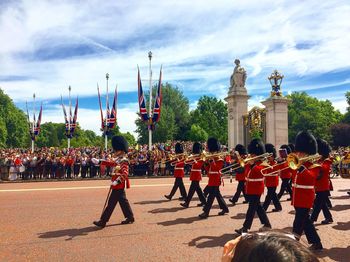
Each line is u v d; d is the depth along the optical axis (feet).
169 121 249.14
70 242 25.77
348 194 51.34
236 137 89.97
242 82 91.91
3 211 37.63
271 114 84.12
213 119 270.87
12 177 78.89
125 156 32.50
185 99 276.62
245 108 90.99
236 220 33.50
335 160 36.06
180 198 46.14
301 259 3.38
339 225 31.48
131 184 65.62
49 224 31.53
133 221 32.14
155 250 23.75
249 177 28.27
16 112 274.57
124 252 23.35
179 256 22.43
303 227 23.72
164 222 32.45
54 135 411.95
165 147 111.24
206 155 35.86
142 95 98.99
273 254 3.43
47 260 21.76
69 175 82.48
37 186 64.13
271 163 36.47
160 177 83.51
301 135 25.23
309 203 23.53
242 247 3.73
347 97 258.57
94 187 61.62
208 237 27.12
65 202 43.78
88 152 105.19
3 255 22.76
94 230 29.32
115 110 111.55
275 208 38.99
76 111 131.13
